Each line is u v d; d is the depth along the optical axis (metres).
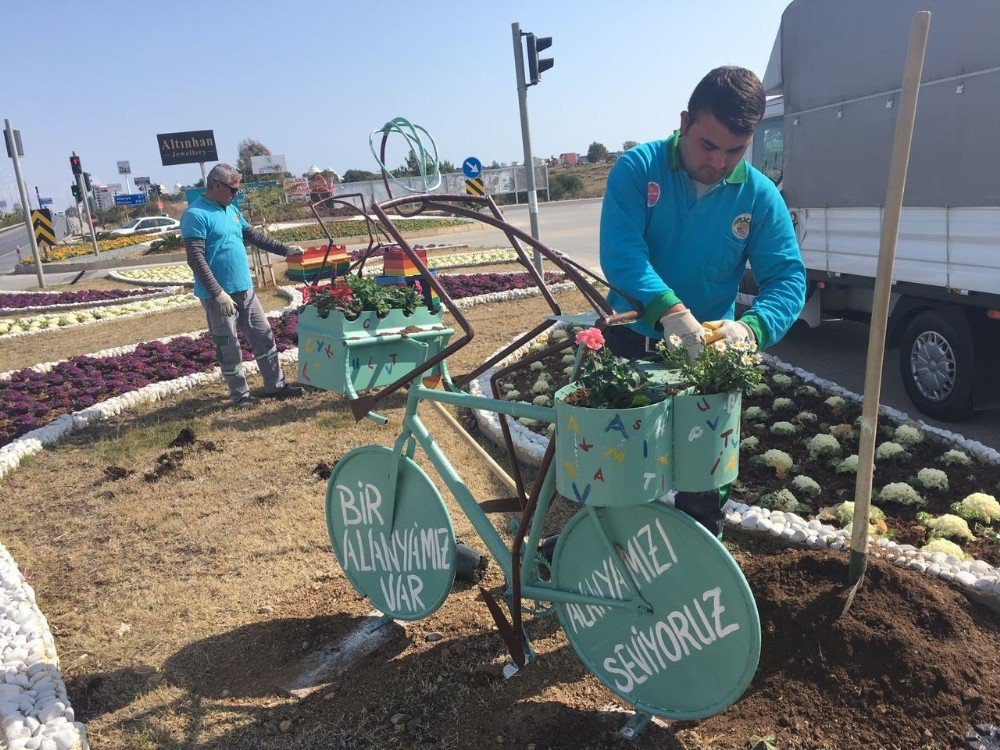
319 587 3.96
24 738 2.80
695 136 2.52
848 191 6.82
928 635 2.88
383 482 3.27
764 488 4.70
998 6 4.98
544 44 11.32
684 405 2.19
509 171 46.19
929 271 5.87
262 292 16.11
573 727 2.74
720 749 2.59
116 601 3.96
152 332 12.28
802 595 3.01
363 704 3.01
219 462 5.88
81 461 6.14
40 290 20.36
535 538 2.77
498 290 13.59
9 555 4.44
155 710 3.08
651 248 2.84
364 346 3.53
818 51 7.03
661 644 2.48
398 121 3.21
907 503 4.38
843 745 2.55
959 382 5.78
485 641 3.33
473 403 2.80
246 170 31.17
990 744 2.49
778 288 2.75
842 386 7.14
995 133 5.09
